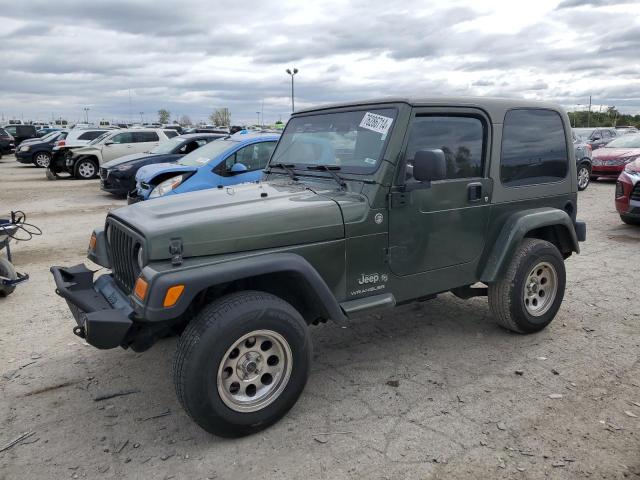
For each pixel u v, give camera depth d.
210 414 2.83
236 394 2.98
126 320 2.83
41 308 5.22
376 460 2.82
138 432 3.12
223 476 2.71
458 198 3.80
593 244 7.73
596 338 4.36
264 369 3.04
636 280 5.94
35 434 3.11
